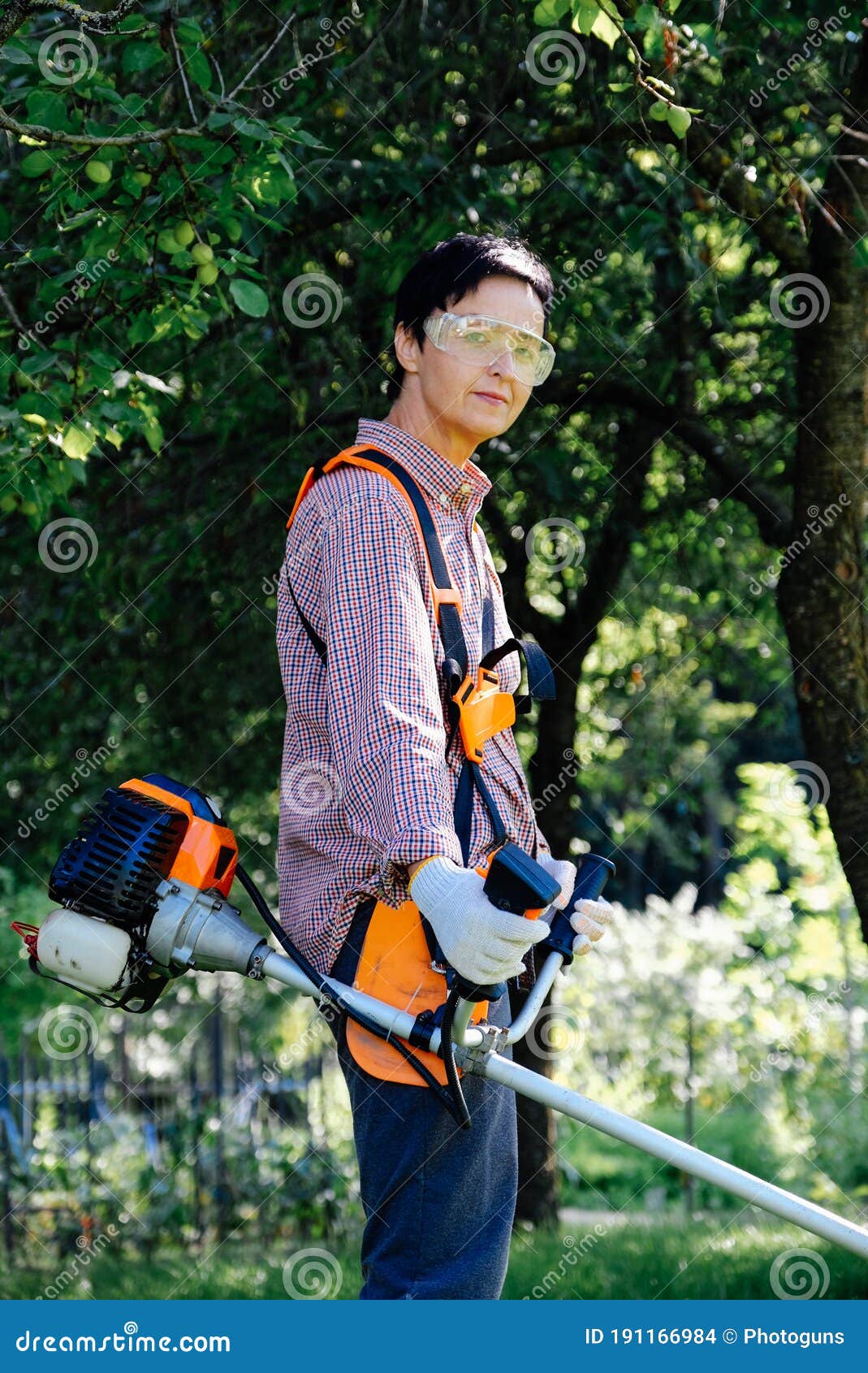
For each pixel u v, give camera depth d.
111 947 1.91
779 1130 9.16
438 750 1.79
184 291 3.91
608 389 6.05
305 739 1.97
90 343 4.59
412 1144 1.86
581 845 8.77
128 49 3.44
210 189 3.69
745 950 10.23
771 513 5.86
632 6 3.45
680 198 5.15
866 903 4.75
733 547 7.66
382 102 5.20
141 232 3.74
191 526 6.35
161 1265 6.83
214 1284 5.80
